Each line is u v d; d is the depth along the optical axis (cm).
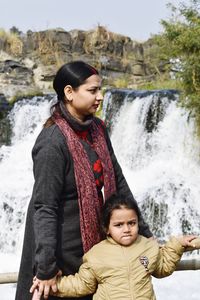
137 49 2655
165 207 1355
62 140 300
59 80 311
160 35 1464
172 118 1523
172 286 941
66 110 308
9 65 2430
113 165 337
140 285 294
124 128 1644
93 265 296
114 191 316
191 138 1455
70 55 2622
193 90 1397
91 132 318
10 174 1695
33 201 301
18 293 312
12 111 1936
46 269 286
